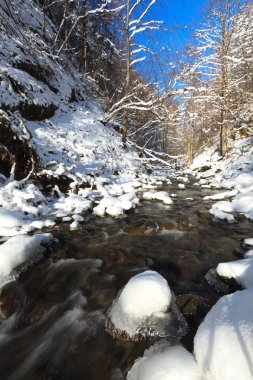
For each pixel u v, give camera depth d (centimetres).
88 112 1225
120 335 233
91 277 333
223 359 171
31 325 267
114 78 1698
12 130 650
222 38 1553
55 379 211
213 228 492
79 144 932
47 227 484
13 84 841
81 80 1459
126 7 1070
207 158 2105
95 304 286
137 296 242
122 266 359
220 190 911
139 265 362
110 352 224
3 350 242
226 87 1538
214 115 1956
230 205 607
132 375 198
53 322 266
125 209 588
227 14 1534
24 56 977
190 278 328
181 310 257
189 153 2808
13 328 265
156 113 1047
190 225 495
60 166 712
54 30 1443
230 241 434
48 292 308
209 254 391
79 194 684
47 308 284
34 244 371
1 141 627
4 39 931
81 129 1033
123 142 1162
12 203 528
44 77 1055
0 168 626
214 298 284
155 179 1098
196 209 622
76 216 521
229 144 1842
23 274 335
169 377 180
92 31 1434
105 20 1257
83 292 307
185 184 1067
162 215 567
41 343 246
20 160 653
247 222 523
